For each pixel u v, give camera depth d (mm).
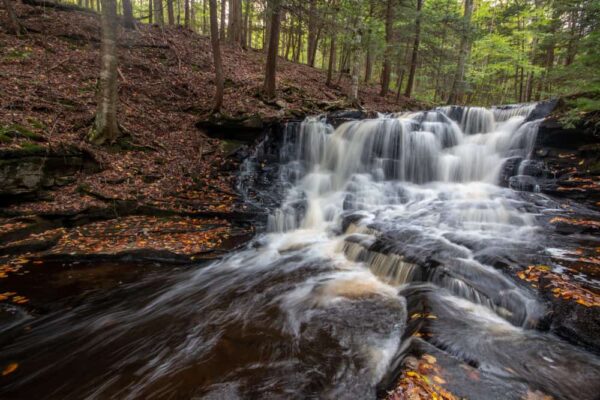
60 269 5938
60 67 11633
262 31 26984
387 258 6035
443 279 4957
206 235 7684
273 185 10883
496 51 19953
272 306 5137
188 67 15383
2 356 3947
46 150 7758
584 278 4527
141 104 12016
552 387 2848
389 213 8555
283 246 7805
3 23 12633
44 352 4043
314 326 4488
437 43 18766
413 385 2781
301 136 12219
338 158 11883
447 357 3215
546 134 9383
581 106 8422
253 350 4000
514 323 4012
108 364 3812
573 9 10836
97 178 8508
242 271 6535
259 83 15422
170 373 3605
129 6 16406
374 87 22734
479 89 26609
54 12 15023
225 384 3385
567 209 7348
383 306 4910
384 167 11242
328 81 18266
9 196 7023
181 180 9656
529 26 18844
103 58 9117
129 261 6465
